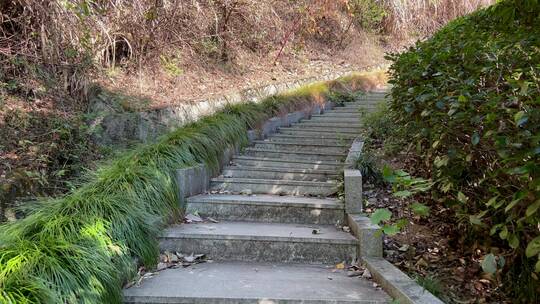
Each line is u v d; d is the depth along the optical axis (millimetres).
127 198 3066
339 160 5105
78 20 5000
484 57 2748
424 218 3584
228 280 2795
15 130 4352
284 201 3830
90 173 3686
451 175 2791
